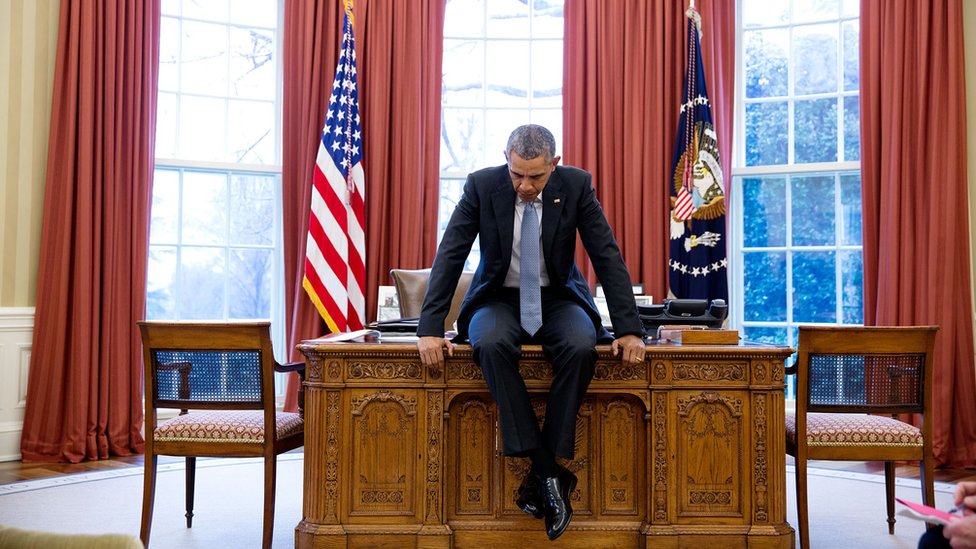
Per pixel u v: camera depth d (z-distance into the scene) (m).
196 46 5.91
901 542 3.22
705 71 5.61
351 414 2.86
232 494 4.02
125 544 1.18
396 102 5.77
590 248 2.88
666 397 2.84
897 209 5.10
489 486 2.90
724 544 2.81
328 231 5.35
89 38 5.21
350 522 2.84
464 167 6.20
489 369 2.67
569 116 5.79
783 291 5.85
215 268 5.92
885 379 3.04
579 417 2.90
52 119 5.18
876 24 5.27
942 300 4.99
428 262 5.80
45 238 5.14
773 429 2.83
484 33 6.21
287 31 5.77
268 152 6.08
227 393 3.01
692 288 5.44
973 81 5.13
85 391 5.07
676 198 5.51
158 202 5.78
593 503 2.88
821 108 5.78
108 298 5.19
